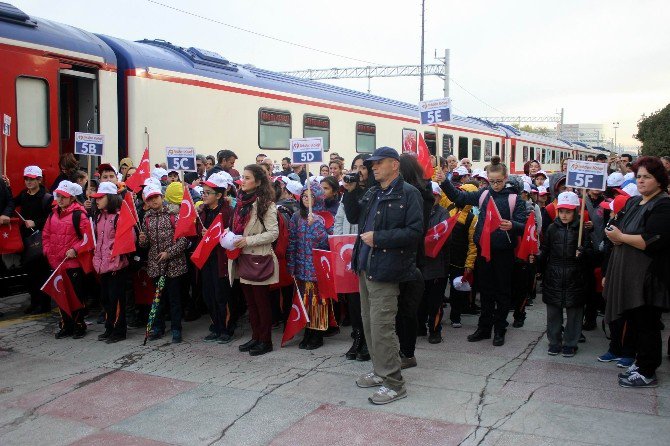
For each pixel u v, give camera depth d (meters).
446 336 6.47
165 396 4.77
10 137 7.44
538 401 4.52
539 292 8.94
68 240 6.30
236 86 11.21
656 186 4.66
